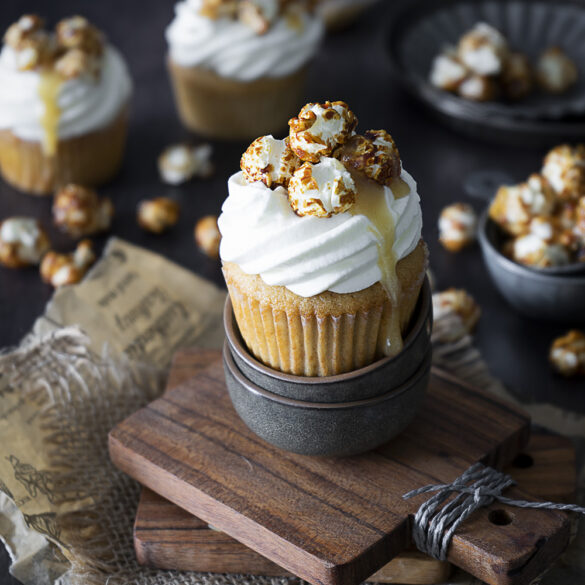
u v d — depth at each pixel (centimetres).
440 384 59
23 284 72
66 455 59
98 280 67
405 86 82
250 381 53
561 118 80
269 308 51
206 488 54
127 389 62
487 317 69
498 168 79
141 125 84
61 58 74
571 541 56
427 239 74
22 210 77
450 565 54
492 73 81
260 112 81
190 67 78
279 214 50
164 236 75
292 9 79
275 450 55
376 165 50
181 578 55
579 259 65
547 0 90
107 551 56
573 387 65
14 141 75
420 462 55
